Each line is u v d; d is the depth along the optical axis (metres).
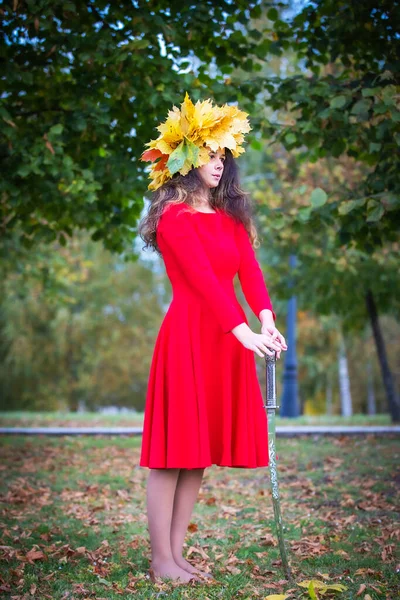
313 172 9.85
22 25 4.73
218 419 2.89
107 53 4.89
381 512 4.15
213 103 5.18
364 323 11.57
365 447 6.89
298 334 20.92
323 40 5.14
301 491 4.94
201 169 3.04
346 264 9.01
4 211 6.56
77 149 5.55
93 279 21.39
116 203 6.21
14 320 21.25
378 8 4.69
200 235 2.95
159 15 5.00
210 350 2.91
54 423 11.13
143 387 26.98
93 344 23.61
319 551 3.34
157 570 2.91
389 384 10.55
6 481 5.30
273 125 5.24
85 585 2.87
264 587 2.81
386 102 4.29
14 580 2.91
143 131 5.37
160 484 2.93
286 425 9.93
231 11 5.05
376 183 4.80
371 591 2.73
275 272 11.51
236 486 5.21
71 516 4.21
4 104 5.04
